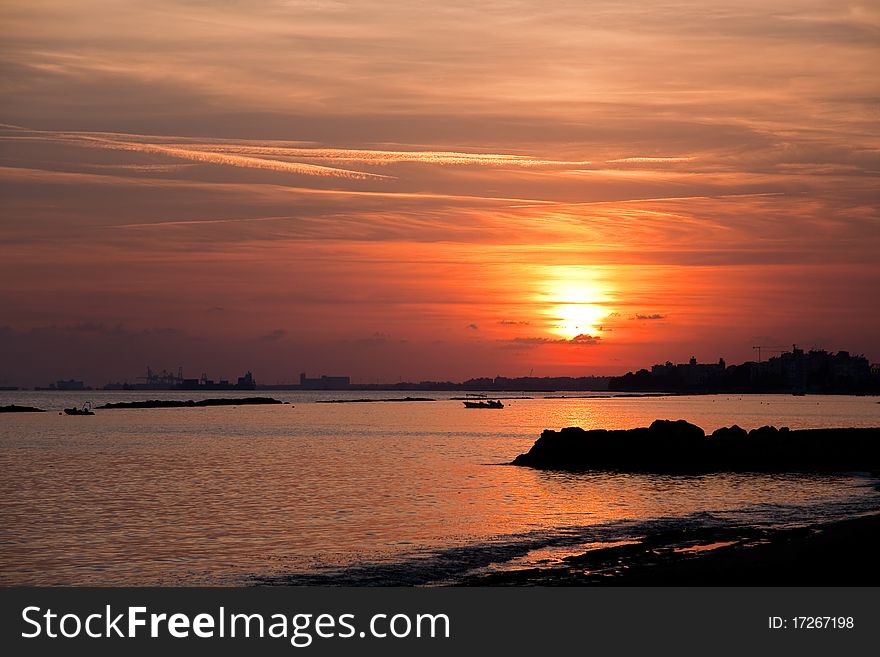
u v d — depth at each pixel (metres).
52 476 87.62
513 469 96.25
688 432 100.94
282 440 154.75
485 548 45.53
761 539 46.25
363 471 93.69
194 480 83.56
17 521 56.28
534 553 43.75
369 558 43.31
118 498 69.00
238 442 148.62
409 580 38.06
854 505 64.06
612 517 57.91
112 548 46.75
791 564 35.88
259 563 42.59
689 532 49.56
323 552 45.19
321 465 101.56
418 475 89.19
